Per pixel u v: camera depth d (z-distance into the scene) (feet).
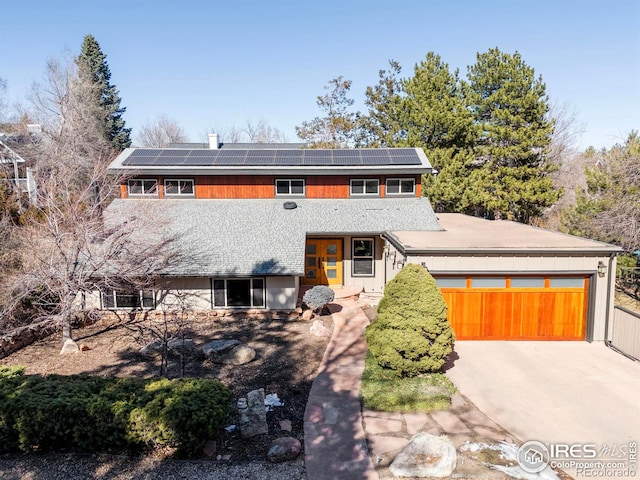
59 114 111.24
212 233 57.72
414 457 23.44
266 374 36.68
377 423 28.60
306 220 61.31
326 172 65.57
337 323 49.88
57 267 42.29
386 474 23.30
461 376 35.81
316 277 63.52
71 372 37.35
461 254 42.19
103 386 27.91
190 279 52.13
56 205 45.01
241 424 27.04
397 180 67.72
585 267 42.39
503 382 34.65
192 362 39.14
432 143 96.94
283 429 27.84
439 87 95.40
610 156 79.92
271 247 55.01
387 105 126.93
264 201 66.69
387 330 34.99
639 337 38.86
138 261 47.14
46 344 44.86
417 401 30.81
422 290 34.99
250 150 73.77
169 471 23.47
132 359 40.24
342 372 36.96
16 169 85.30
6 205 53.57
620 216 66.59
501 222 65.98
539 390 33.19
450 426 28.09
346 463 24.29
